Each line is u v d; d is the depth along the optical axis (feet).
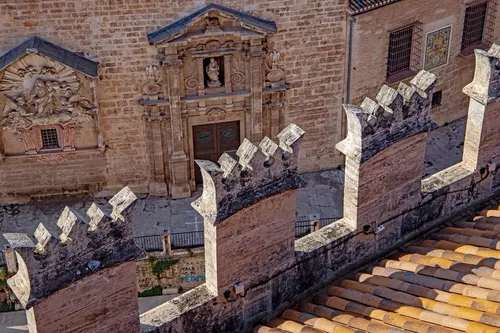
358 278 65.57
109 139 124.77
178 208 127.95
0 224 125.29
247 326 63.31
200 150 128.16
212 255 59.16
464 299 59.36
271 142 58.44
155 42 115.14
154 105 122.11
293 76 124.57
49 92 118.11
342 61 124.98
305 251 64.03
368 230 66.80
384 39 125.80
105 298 55.36
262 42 120.06
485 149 71.41
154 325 58.65
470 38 138.92
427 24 130.31
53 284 52.37
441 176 71.56
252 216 58.90
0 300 119.65
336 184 131.64
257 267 61.46
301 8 119.24
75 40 116.16
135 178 129.08
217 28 116.47
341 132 131.13
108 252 54.24
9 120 120.06
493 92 68.85
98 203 129.08
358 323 60.08
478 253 65.16
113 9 114.42
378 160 63.98
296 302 65.16
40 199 128.88
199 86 121.80
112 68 118.83
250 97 124.06
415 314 59.31
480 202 73.72
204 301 60.39
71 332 54.80
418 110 64.08
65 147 123.85
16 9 112.98
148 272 120.67
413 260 66.08
